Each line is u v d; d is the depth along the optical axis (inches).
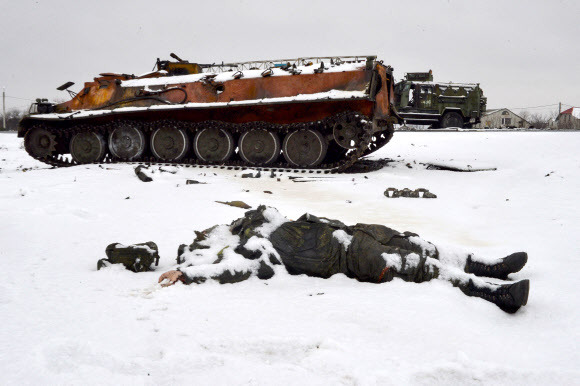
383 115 667.4
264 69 684.1
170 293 200.4
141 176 553.0
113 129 727.1
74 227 338.6
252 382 128.3
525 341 160.9
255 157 690.8
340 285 210.5
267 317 173.6
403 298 190.9
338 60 657.0
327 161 770.8
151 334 160.2
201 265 213.6
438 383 130.6
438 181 590.6
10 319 171.8
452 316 174.7
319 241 221.3
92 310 181.9
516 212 407.2
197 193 484.4
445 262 224.5
